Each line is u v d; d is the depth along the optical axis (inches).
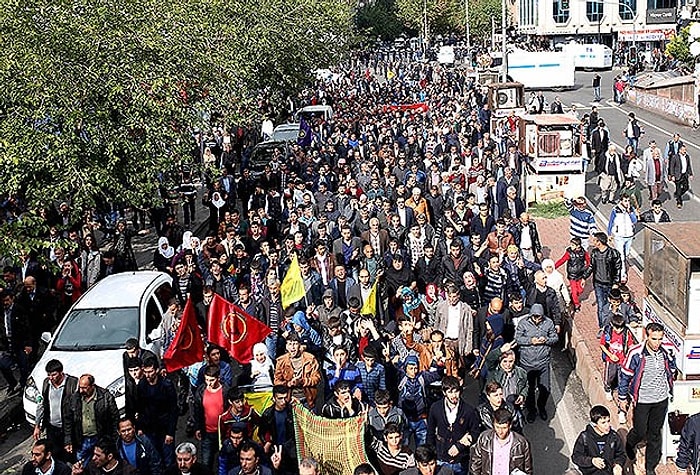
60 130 579.5
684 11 2065.7
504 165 896.3
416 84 2276.1
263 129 1243.2
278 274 540.7
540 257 635.5
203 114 780.6
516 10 3966.5
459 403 339.0
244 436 332.2
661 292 422.0
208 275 550.6
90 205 603.5
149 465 344.2
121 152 617.3
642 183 972.6
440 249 564.1
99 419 374.0
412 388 372.8
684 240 400.5
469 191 780.0
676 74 1875.0
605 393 445.7
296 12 1375.5
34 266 568.4
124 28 639.8
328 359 409.1
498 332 444.1
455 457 338.3
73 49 591.8
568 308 537.0
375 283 512.1
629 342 410.6
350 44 2305.6
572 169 914.1
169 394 378.9
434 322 459.2
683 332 388.2
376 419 342.0
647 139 1396.4
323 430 334.0
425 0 3435.0
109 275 573.6
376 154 1026.1
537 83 2260.1
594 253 542.9
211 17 970.1
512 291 487.5
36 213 580.7
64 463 343.9
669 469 383.6
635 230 657.6
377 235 604.7
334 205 725.3
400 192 693.9
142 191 628.4
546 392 442.6
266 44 1173.1
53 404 387.5
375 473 291.0
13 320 505.0
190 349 412.5
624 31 3440.0
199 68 755.4
